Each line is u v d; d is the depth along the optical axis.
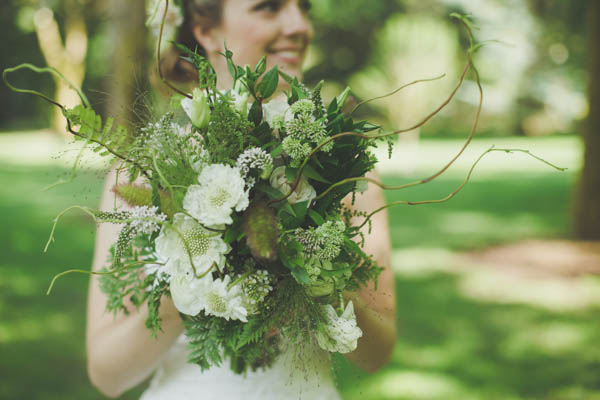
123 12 7.16
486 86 26.45
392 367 4.07
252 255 1.17
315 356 1.46
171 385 1.53
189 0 1.59
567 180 13.84
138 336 1.40
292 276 1.18
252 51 1.56
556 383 3.84
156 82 1.21
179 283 1.15
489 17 24.22
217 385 1.47
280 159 1.21
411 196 12.09
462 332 4.71
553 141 23.41
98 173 1.13
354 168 1.21
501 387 3.77
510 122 26.77
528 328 4.80
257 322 1.19
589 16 7.94
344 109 1.30
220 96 1.16
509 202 11.22
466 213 10.24
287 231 1.14
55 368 4.00
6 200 11.09
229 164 1.17
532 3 24.84
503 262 6.88
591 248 7.43
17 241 7.73
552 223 9.05
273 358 1.44
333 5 20.91
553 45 25.91
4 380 3.79
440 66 18.58
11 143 22.33
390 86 18.69
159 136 1.15
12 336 4.59
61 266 6.56
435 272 6.48
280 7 1.55
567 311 5.20
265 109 1.21
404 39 17.97
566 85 26.59
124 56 7.05
